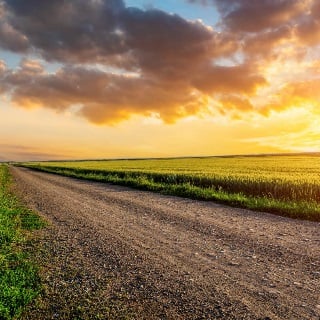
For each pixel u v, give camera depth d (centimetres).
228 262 764
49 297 606
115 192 2384
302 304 541
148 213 1446
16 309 553
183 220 1272
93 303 576
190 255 823
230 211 1479
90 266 764
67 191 2497
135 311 541
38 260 816
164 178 2934
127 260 796
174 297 585
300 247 869
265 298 567
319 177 2312
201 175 2656
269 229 1098
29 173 6019
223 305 546
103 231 1112
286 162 6650
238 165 5600
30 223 1241
